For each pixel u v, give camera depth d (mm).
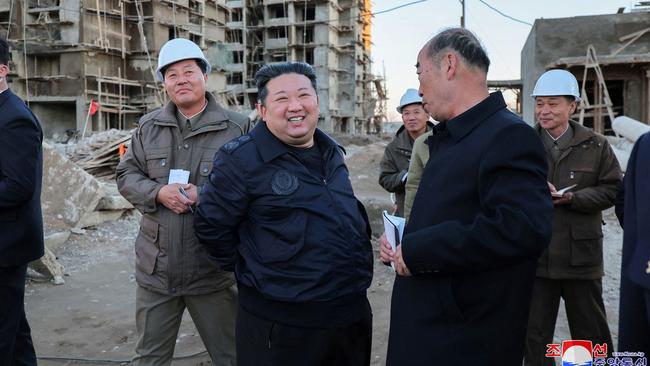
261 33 56750
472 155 1709
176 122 2768
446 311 1755
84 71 34812
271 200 2127
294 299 2076
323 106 52938
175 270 2701
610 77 15797
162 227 2705
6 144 2357
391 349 1906
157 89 37000
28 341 2852
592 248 2855
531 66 18281
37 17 36062
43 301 4926
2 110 2406
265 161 2150
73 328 4293
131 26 38125
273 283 2109
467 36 1807
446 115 1852
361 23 59625
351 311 2201
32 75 35719
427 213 1808
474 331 1735
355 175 10734
